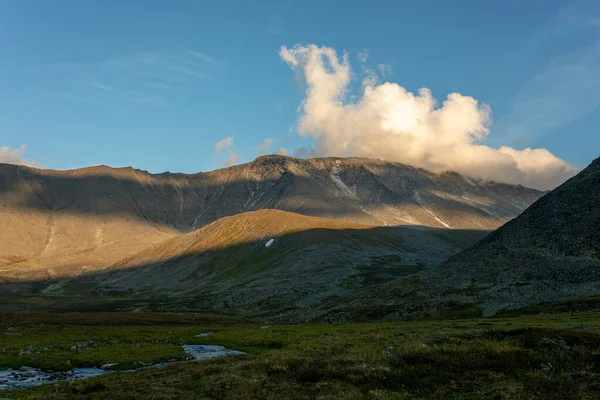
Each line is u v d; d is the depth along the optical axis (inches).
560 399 1125.1
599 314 2810.0
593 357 1425.9
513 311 3713.1
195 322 5536.4
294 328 3553.2
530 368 1396.4
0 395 1398.9
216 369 1668.3
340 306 5403.5
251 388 1371.8
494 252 5452.8
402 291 5068.9
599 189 5467.5
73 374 1863.9
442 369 1445.6
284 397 1277.1
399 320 4133.9
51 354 2208.4
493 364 1450.5
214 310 7736.2
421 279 5359.3
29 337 2970.0
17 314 5007.4
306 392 1312.7
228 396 1310.3
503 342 1699.1
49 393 1406.3
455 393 1225.4
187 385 1462.8
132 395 1343.5
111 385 1482.5
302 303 7455.7
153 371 1726.1
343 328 3240.7
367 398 1232.2
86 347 2591.0
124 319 5216.5
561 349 1535.4
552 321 2539.4
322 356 1772.9
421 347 1747.0
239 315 7126.0
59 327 3917.3
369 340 2161.7
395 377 1395.2
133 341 2977.4
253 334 3201.3
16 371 1914.4
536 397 1147.9
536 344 1620.3
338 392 1293.1
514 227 5935.0
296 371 1549.0
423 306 4335.6
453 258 6427.2
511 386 1239.5
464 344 1761.8
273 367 1601.9
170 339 3117.6
